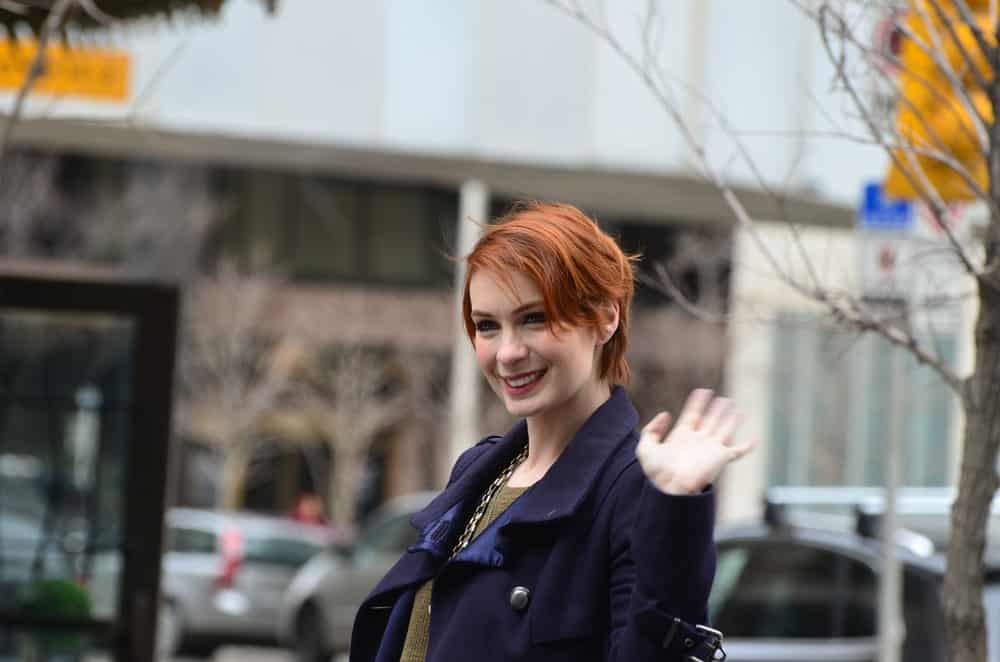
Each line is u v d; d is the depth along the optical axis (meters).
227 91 32.56
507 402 6.64
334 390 82.00
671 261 64.31
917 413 52.94
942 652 16.70
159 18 14.69
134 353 19.72
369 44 34.25
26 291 19.44
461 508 6.95
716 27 29.16
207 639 45.56
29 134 31.14
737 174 28.97
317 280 81.00
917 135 11.55
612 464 6.50
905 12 12.91
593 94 34.97
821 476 64.88
